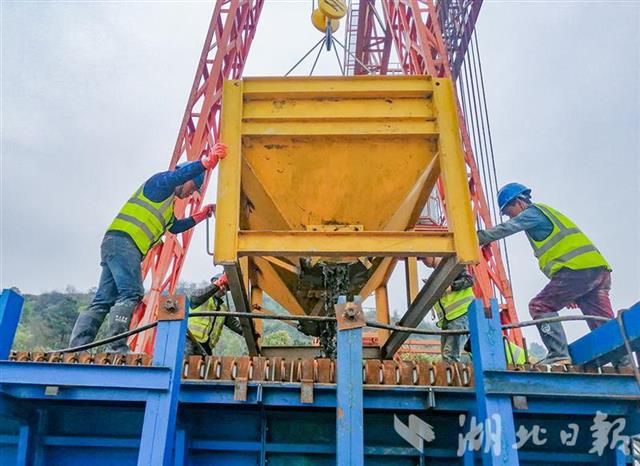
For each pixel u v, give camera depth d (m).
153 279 9.70
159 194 5.98
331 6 9.75
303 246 4.71
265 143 5.13
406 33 12.83
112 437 3.97
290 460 3.94
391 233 4.74
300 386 3.67
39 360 4.14
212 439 4.00
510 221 5.72
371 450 3.88
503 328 3.87
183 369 3.81
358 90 5.11
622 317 3.81
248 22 14.10
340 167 5.25
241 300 5.59
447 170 4.88
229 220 4.70
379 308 7.45
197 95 11.52
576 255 5.59
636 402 3.60
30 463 3.81
